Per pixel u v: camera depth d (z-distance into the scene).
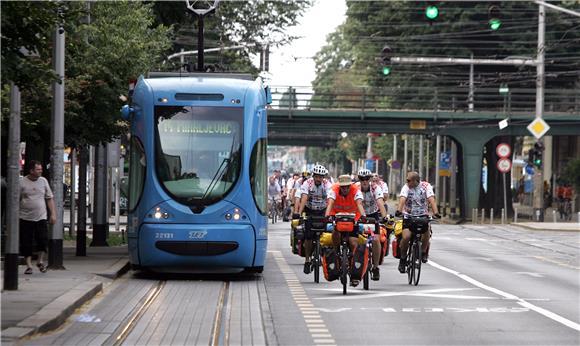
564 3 155.00
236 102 51.00
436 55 160.25
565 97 147.75
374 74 170.12
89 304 39.25
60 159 50.75
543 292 45.69
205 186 49.94
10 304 35.78
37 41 34.16
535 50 154.38
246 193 50.12
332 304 40.06
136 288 45.72
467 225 130.12
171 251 49.50
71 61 59.66
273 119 148.50
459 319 35.75
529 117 147.75
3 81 33.31
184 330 32.44
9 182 40.38
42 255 49.16
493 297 43.09
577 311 38.44
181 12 91.88
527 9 155.50
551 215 168.50
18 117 40.44
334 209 45.28
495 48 155.50
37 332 30.47
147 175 50.16
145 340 30.27
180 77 54.00
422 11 161.75
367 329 33.06
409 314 37.06
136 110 51.38
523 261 67.75
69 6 35.03
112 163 82.00
